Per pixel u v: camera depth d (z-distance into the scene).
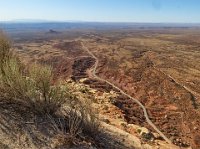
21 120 5.58
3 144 4.81
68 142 5.29
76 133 5.58
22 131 5.29
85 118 6.17
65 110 6.55
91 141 5.73
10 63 6.52
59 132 5.49
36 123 5.61
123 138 7.05
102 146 5.82
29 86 6.12
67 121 6.02
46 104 6.04
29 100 5.97
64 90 6.70
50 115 5.96
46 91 6.18
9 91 6.12
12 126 5.34
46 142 5.17
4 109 5.79
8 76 6.21
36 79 6.25
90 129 6.04
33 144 5.02
